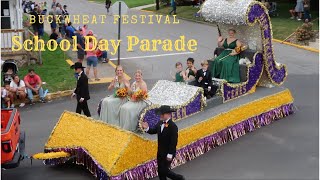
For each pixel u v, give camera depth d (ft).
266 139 35.40
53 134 31.86
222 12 38.65
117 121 30.76
